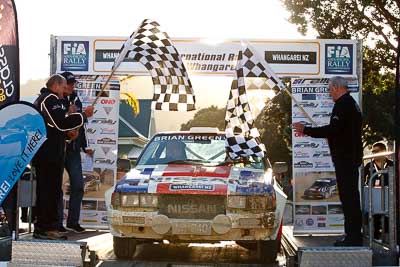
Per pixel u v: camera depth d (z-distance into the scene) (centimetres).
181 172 670
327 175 906
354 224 630
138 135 3284
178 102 690
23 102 539
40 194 647
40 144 536
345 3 1983
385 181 640
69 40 915
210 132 789
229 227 607
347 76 905
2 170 536
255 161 733
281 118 2766
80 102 846
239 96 654
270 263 636
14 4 555
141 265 591
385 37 2003
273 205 623
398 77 536
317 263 505
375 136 2695
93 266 544
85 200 919
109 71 910
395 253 526
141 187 628
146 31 662
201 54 898
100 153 922
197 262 633
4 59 557
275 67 905
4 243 550
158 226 611
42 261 520
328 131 635
